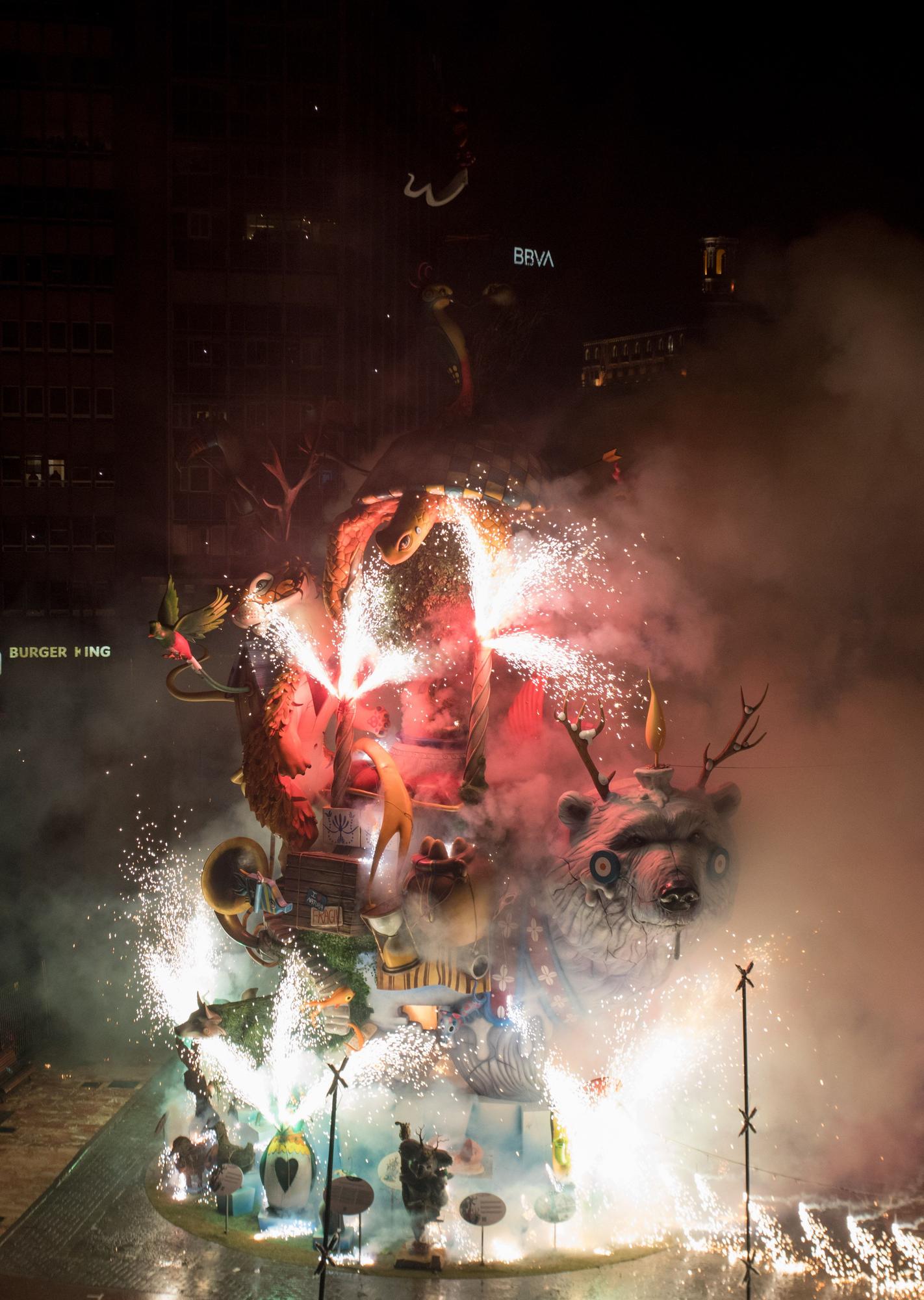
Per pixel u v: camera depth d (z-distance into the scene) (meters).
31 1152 30.17
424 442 25.66
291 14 59.56
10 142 58.84
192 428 60.34
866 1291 23.23
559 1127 25.06
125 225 59.53
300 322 60.44
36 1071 36.06
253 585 26.80
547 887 25.00
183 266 59.97
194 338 60.19
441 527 26.28
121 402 59.91
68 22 58.44
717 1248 24.70
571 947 24.91
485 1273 23.86
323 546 57.91
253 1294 23.20
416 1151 24.28
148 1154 29.78
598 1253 24.53
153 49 59.22
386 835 24.64
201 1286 23.55
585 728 25.12
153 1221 26.20
